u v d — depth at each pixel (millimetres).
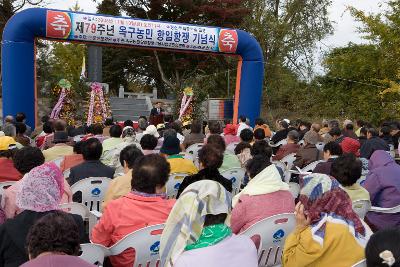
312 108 22828
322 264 2480
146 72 30531
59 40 13289
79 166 5055
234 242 2240
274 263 3482
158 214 3121
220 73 26359
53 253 1866
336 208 2549
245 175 5527
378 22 16875
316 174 2660
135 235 3021
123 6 26750
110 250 3047
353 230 2512
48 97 22781
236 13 25422
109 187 4305
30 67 12898
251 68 15062
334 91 21000
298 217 2590
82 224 2949
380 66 17219
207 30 14461
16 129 8828
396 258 1517
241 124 11562
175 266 2145
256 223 3285
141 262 3104
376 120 17969
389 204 4535
